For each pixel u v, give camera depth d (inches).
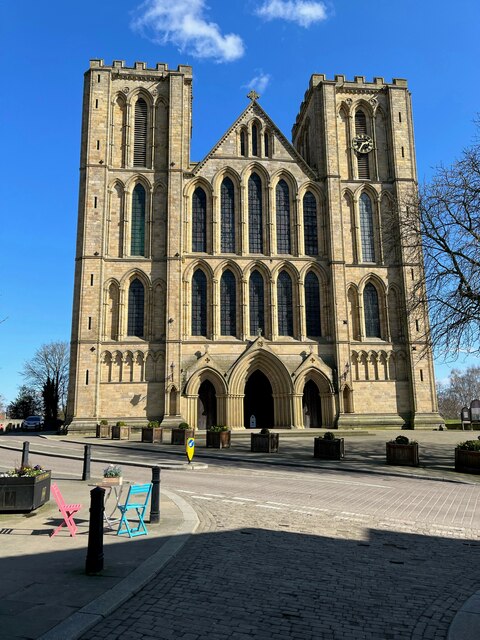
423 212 1293.1
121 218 2094.0
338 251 2126.0
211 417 2007.9
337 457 1139.9
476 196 1180.5
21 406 3949.3
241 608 302.4
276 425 1991.9
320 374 2010.3
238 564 386.9
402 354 2098.9
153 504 518.3
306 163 2309.3
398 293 2151.8
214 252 2094.0
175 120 2169.0
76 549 417.7
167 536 460.8
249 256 2102.6
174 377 1936.5
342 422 1961.1
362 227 2230.6
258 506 621.3
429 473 936.9
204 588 334.0
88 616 278.4
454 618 290.8
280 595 325.1
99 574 350.3
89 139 2100.1
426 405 2030.0
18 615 280.2
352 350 2075.5
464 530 515.5
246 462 1118.4
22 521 519.5
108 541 442.6
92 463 1089.4
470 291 1152.8
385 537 481.7
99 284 1984.5
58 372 4065.0
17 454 1295.5
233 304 2084.2
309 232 2191.2
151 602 308.3
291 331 2090.3
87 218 2030.0
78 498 644.7
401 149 2273.6
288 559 403.5
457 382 5762.8
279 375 2007.9
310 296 2134.6
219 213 2140.7
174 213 2075.5
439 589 343.3
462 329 1172.5
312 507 619.2
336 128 2252.7
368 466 1035.3
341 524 532.1
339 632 273.4
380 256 2190.0
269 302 2082.9
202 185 2159.2
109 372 1952.5
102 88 2167.8
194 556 405.4
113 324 2004.2
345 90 2333.9
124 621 279.7
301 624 282.0
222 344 2018.9
